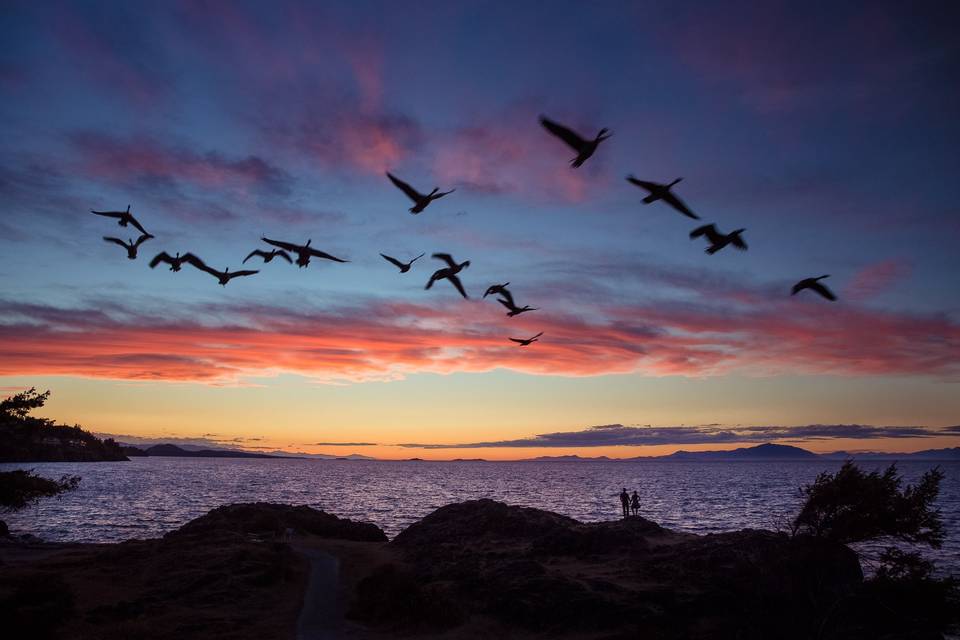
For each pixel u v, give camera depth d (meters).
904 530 28.69
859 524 29.14
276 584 36.56
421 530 53.69
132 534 74.88
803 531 32.03
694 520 87.31
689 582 33.81
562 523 51.91
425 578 37.81
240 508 63.97
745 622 30.00
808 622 29.86
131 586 35.91
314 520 62.69
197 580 35.88
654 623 29.70
